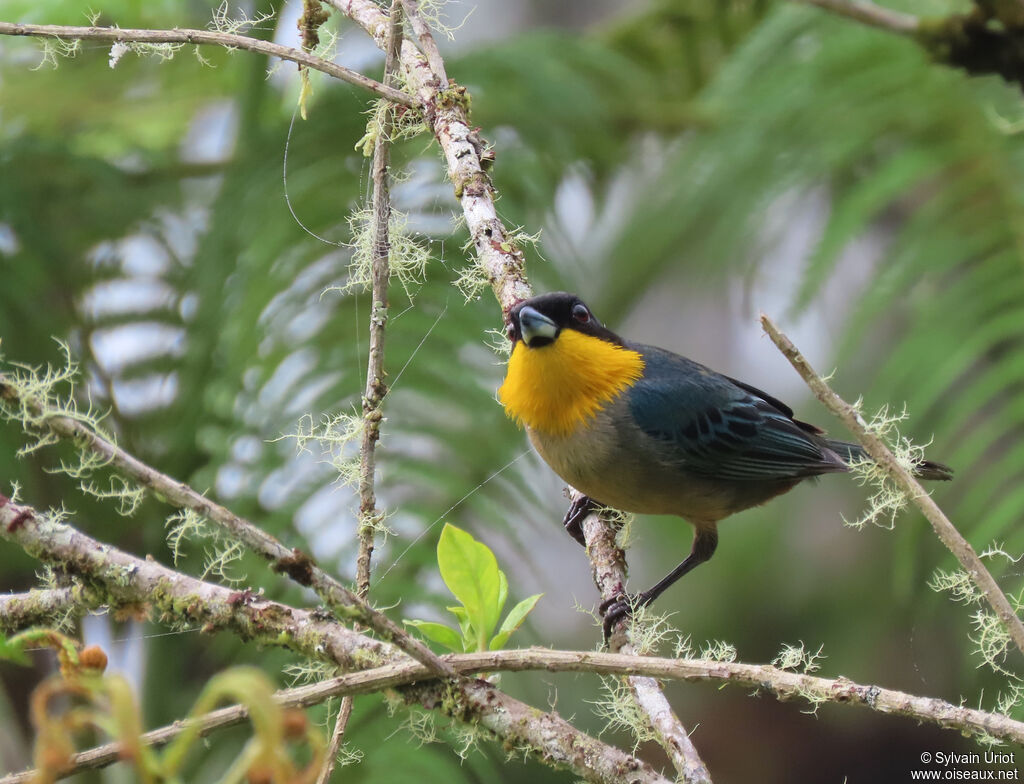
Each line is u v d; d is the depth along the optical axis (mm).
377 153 6418
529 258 12156
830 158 12344
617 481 8516
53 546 4715
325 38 7844
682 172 13188
